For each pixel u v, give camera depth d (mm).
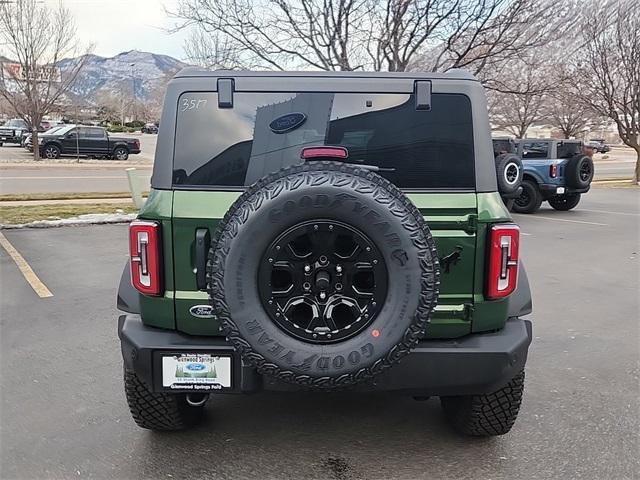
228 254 2436
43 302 6023
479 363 2711
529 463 3084
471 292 2768
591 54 21281
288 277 2504
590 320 5703
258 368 2494
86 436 3307
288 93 2865
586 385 4117
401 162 2844
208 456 3115
